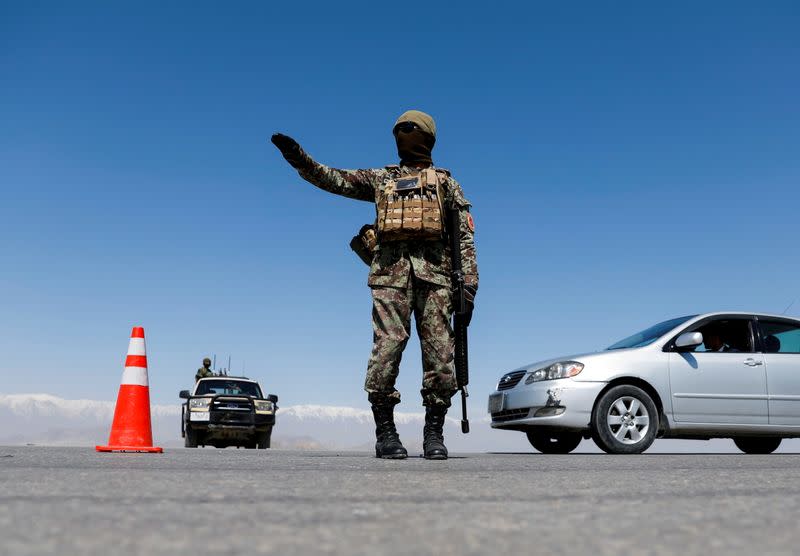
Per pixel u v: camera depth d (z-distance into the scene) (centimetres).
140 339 575
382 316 445
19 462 363
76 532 149
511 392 761
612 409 711
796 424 741
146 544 138
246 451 624
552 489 253
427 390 454
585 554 136
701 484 274
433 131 475
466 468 369
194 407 1478
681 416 720
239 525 162
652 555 136
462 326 463
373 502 210
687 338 721
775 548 143
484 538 151
